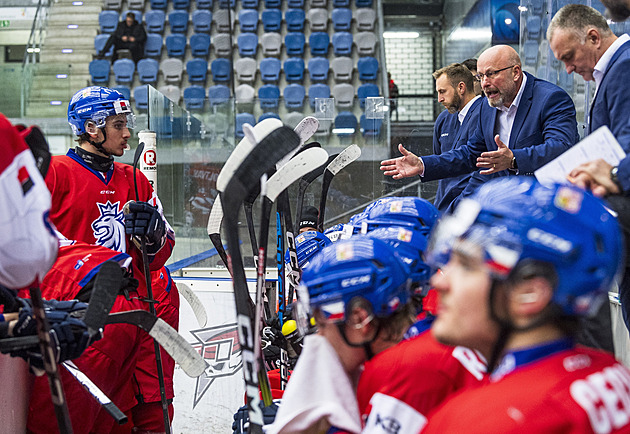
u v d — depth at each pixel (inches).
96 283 83.2
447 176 182.1
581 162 102.5
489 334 45.9
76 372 103.1
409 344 71.6
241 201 65.1
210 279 202.4
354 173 278.2
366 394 71.9
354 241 67.7
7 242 68.9
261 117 289.1
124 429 150.6
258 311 75.2
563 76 236.2
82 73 745.6
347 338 66.1
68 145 341.4
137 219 137.6
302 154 99.6
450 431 44.3
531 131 168.9
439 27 992.2
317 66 755.4
